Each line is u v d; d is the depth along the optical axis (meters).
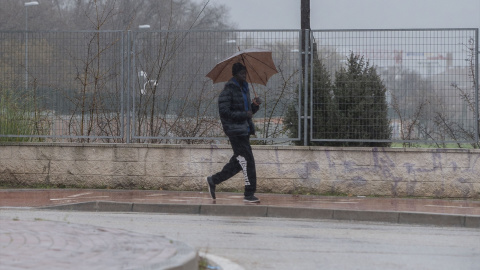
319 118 21.69
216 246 12.73
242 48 21.97
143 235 12.34
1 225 13.15
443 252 12.57
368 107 21.52
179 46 22.31
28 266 9.27
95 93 22.70
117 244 11.25
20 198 19.67
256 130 21.95
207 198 19.89
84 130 22.75
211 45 22.12
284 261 11.43
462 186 20.91
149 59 22.42
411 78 21.36
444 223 16.59
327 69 21.69
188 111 22.30
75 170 22.39
